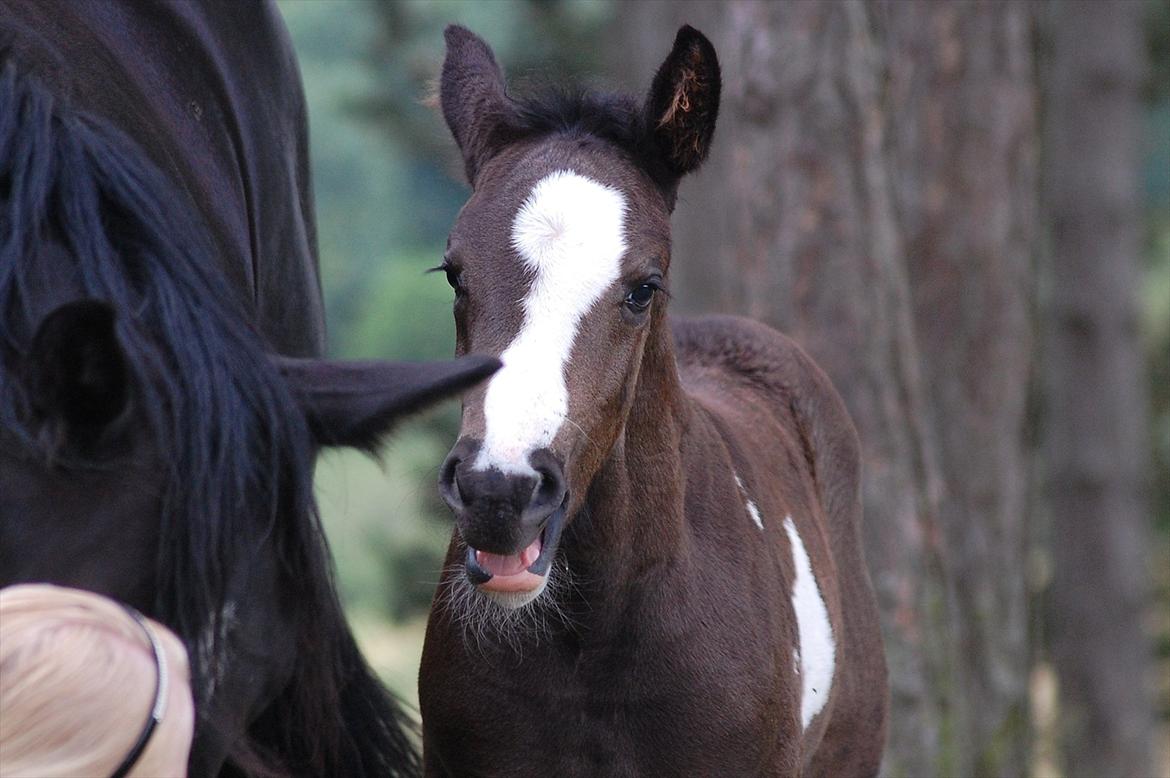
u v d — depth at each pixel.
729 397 7.62
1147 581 22.64
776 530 6.80
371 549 23.17
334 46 34.34
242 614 3.78
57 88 4.70
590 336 5.36
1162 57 25.64
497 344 5.29
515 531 5.02
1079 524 22.11
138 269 3.84
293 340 6.70
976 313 13.55
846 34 10.43
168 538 3.57
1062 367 22.41
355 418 3.70
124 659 3.17
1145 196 31.91
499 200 5.54
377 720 5.82
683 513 6.09
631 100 6.02
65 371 3.33
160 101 5.62
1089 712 21.77
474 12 21.80
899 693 9.90
